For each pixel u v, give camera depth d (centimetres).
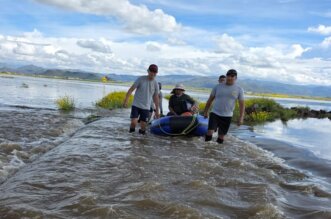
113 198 452
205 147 864
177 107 1139
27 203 422
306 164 743
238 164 671
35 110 1667
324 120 2242
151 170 598
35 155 709
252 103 2220
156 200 445
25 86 4475
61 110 1775
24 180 512
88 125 1194
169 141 943
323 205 473
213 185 532
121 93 2527
